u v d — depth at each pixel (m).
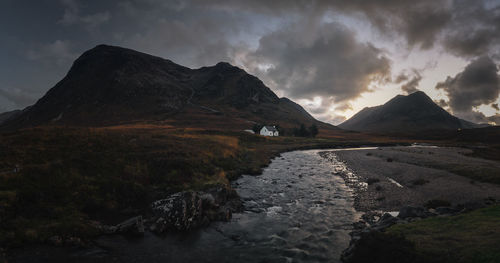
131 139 34.94
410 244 10.07
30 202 15.83
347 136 156.25
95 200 17.98
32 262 11.00
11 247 11.77
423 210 16.03
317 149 81.31
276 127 138.75
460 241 10.01
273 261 12.02
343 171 36.59
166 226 15.38
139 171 23.81
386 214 15.82
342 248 12.98
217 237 14.71
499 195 19.78
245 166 37.12
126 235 14.38
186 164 27.02
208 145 42.12
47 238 12.78
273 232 15.37
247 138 87.25
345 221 16.88
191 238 14.51
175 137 45.28
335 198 22.59
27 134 28.16
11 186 16.58
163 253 12.77
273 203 21.31
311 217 17.83
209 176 26.66
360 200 21.66
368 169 37.16
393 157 49.16
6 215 13.86
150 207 18.16
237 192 24.66
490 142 119.38
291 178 31.72
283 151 68.94
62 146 25.92
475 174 27.33
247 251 13.09
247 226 16.34
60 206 16.34
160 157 27.81
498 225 11.08
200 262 12.01
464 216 13.23
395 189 24.36
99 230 14.36
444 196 20.78
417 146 97.00
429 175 29.27
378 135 177.25
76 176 20.08
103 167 22.97
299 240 14.18
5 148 22.89
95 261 11.61
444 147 88.38
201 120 169.50
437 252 9.34
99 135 32.66
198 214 16.59
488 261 8.16
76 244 12.80
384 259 9.65
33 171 18.91
